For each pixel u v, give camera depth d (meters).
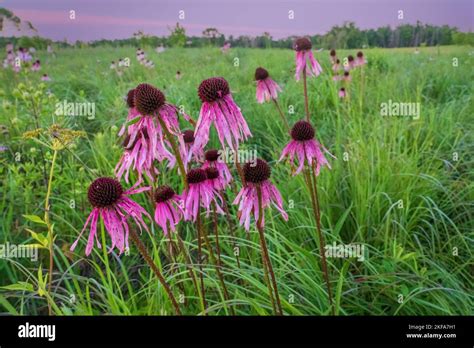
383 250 2.48
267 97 2.90
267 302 1.99
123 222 1.38
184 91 4.73
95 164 3.39
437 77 5.22
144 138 1.59
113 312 1.84
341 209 2.90
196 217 1.74
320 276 2.29
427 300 2.15
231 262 2.41
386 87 4.72
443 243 2.68
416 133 3.59
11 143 3.38
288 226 2.76
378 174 2.96
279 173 3.28
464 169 3.31
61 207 2.82
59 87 5.49
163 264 2.56
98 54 6.29
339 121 3.54
